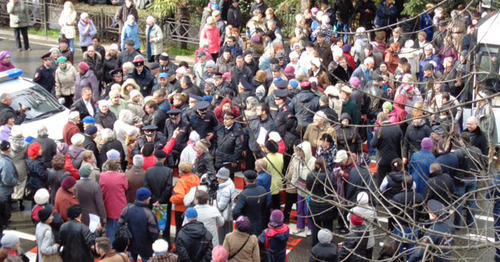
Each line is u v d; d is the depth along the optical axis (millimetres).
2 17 27984
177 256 10273
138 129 13547
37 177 13008
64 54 19219
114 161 11859
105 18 26562
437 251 9039
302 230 12352
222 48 19453
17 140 13031
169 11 25469
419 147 13359
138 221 10836
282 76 16938
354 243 10242
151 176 11859
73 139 12797
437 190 11703
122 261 9828
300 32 19734
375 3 25578
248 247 10195
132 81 16031
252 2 26422
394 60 18109
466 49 17438
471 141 13047
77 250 10570
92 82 17359
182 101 14680
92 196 11492
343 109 14875
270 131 13992
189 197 11570
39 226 10664
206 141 12875
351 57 18734
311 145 13523
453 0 21938
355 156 12547
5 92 15539
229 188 11805
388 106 14602
